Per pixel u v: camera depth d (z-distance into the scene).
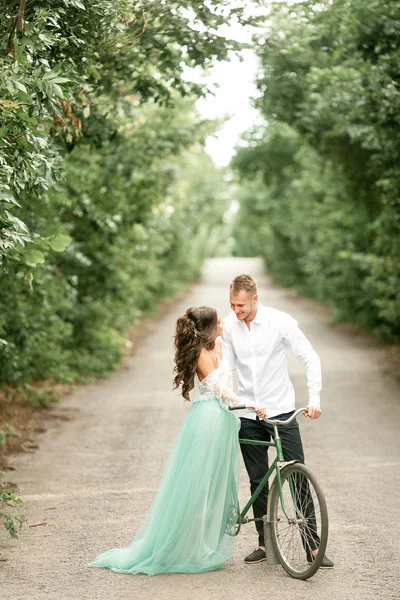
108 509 10.84
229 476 8.60
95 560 8.59
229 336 8.91
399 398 20.44
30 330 18.12
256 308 8.82
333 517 10.32
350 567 8.44
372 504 10.91
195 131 20.89
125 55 12.61
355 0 13.66
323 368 26.92
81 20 10.33
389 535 9.51
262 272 94.88
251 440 8.72
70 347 26.45
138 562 8.42
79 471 13.20
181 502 8.34
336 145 24.09
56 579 8.16
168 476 8.48
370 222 35.75
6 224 8.24
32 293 17.52
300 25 14.25
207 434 8.40
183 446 8.48
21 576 8.25
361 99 16.27
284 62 17.83
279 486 8.44
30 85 8.32
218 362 8.60
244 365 8.85
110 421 18.03
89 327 27.19
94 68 10.98
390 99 14.87
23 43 8.62
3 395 19.70
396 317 28.06
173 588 7.88
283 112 20.77
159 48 12.60
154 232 33.53
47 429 17.02
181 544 8.34
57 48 10.33
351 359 29.25
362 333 39.00
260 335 8.79
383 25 14.05
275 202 62.56
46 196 15.62
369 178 26.75
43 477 12.80
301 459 8.77
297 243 60.41
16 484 12.34
